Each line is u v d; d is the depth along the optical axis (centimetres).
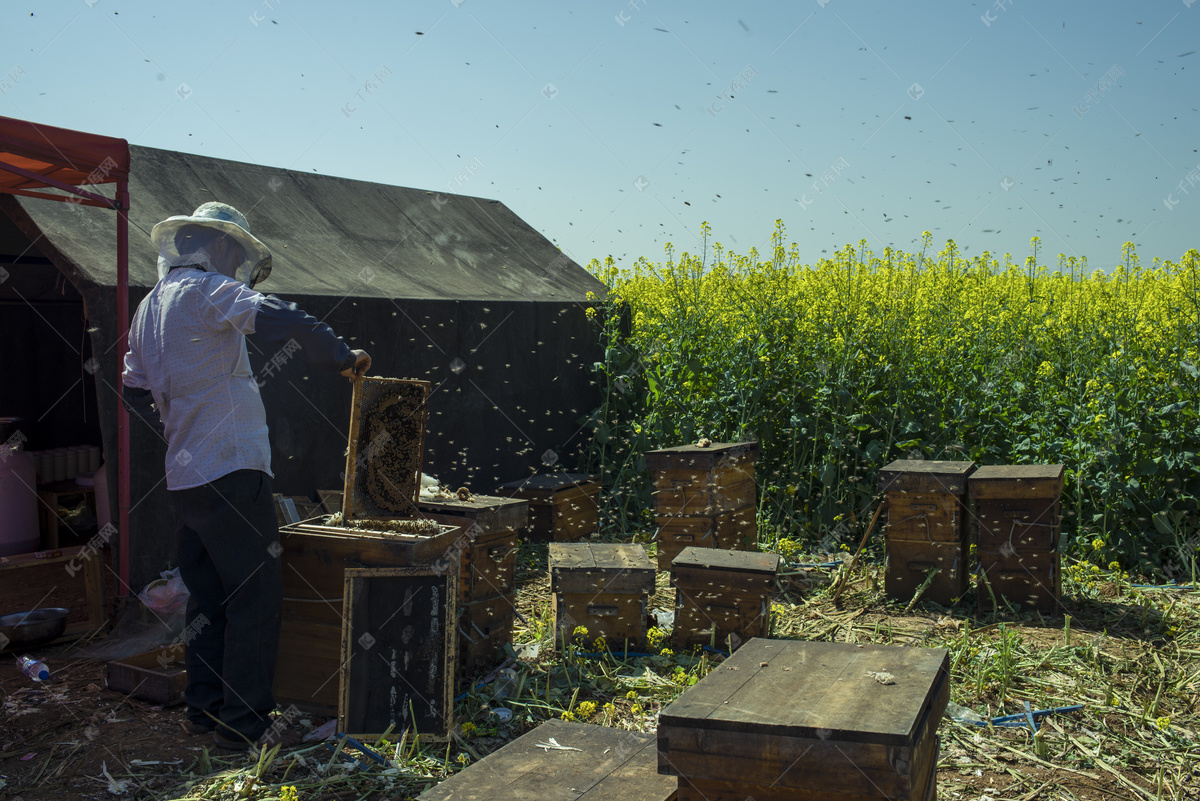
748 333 816
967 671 455
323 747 366
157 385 359
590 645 491
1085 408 691
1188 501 647
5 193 539
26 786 332
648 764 242
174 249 379
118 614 511
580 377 963
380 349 701
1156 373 672
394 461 415
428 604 379
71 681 442
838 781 207
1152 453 649
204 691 381
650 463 663
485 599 460
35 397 779
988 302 926
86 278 502
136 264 543
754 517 716
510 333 850
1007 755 366
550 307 906
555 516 745
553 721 277
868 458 727
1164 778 347
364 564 387
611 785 228
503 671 458
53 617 502
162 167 703
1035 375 809
